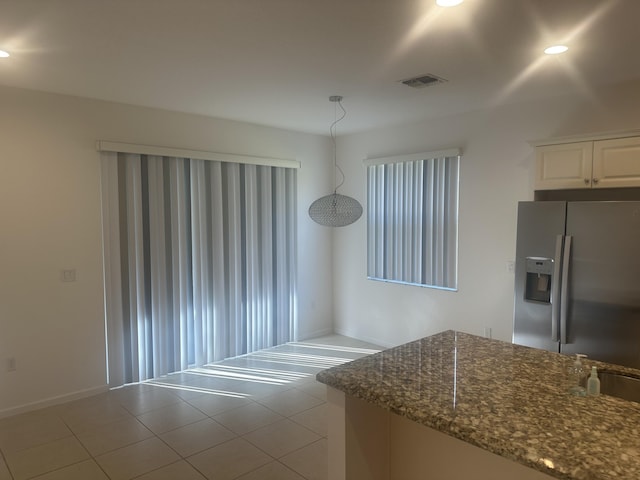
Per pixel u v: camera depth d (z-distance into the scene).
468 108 4.24
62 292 3.77
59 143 3.70
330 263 6.00
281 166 5.21
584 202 3.15
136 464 2.87
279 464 2.86
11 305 3.53
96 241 3.92
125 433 3.27
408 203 5.01
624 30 2.38
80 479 2.70
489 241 4.32
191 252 4.52
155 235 4.24
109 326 4.02
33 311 3.63
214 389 4.09
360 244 5.62
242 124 4.86
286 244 5.40
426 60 2.88
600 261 3.08
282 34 2.43
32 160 3.58
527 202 3.45
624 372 2.03
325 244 5.90
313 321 5.82
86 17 2.20
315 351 5.21
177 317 4.45
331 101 3.94
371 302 5.53
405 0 2.03
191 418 3.51
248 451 3.02
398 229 5.14
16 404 3.58
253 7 2.10
